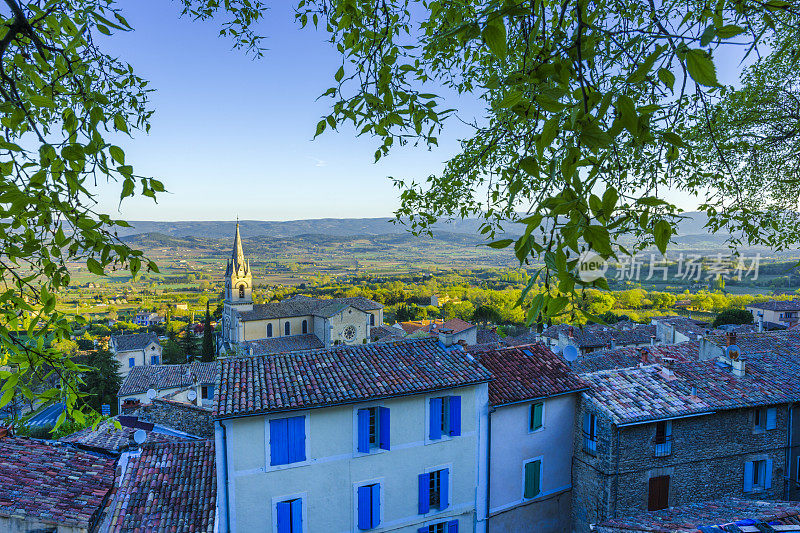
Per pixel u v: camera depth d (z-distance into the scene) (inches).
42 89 170.6
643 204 84.2
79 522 380.5
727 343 791.1
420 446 599.2
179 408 808.3
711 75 78.6
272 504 532.1
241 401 526.6
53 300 167.9
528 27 141.8
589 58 106.6
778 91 345.7
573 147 88.0
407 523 595.8
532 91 96.3
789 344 818.8
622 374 701.9
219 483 514.9
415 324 3624.5
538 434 662.5
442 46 250.5
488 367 704.4
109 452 535.5
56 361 188.9
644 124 94.0
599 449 622.5
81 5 187.8
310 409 542.9
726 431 635.5
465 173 350.0
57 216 131.3
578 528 671.1
